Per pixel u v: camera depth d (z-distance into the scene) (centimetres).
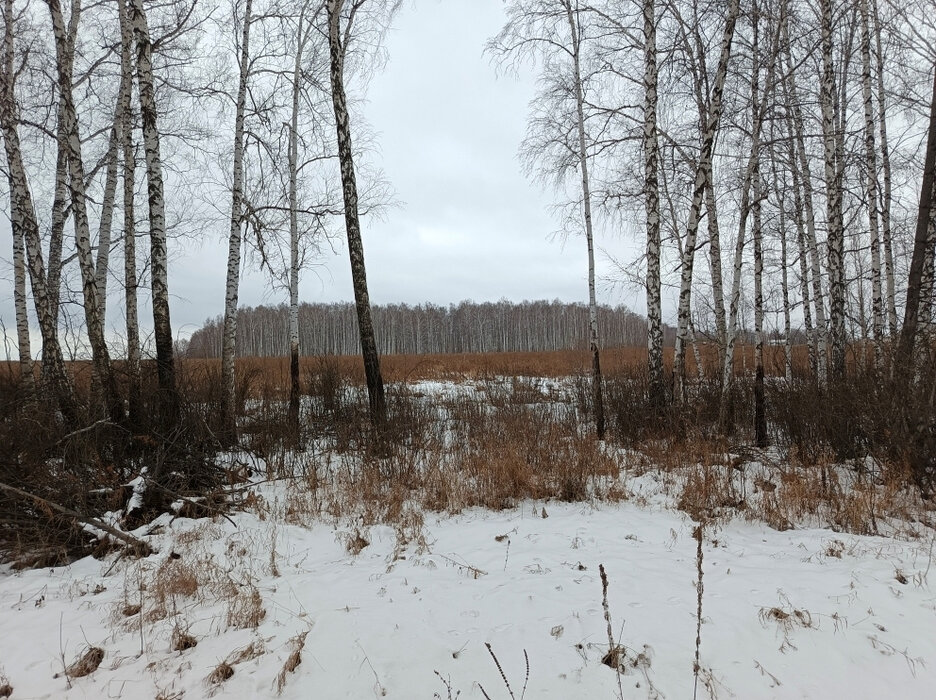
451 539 525
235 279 944
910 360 641
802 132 1077
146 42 720
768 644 300
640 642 302
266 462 819
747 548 474
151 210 720
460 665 286
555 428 934
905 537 479
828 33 841
